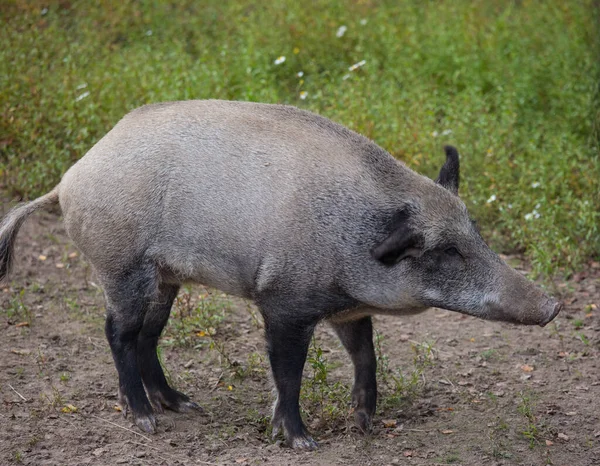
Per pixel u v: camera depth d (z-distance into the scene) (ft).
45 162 72.59
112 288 45.21
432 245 41.52
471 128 79.41
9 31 88.89
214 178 42.80
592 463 44.01
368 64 89.97
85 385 49.98
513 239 70.49
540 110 88.63
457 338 58.54
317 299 42.68
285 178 42.27
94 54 90.89
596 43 92.48
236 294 44.86
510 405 50.06
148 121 44.78
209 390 50.83
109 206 43.88
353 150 43.34
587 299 63.36
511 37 99.76
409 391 50.83
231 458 42.93
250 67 88.02
